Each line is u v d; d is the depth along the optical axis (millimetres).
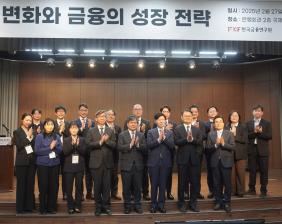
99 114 4793
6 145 5785
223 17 5199
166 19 5125
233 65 9055
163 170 4781
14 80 8586
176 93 8961
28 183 4770
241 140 5254
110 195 4984
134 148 4777
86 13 5043
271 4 5250
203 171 8367
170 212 4797
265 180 5305
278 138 8359
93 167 4684
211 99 8992
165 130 4844
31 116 4902
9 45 5191
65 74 8844
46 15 4992
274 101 8477
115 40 5570
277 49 5531
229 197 4863
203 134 5223
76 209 4750
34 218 4637
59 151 4746
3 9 4949
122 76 8930
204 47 5566
